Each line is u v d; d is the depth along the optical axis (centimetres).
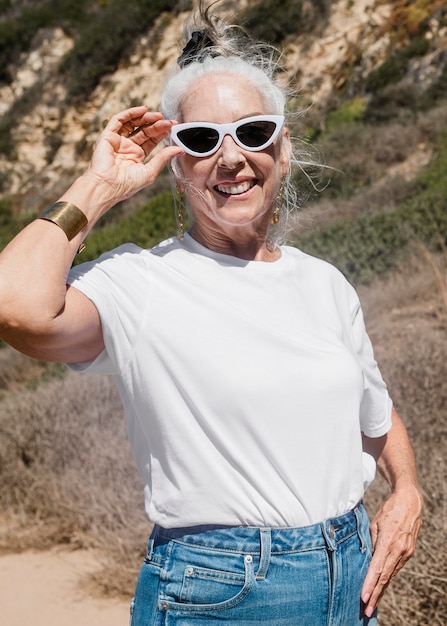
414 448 450
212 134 179
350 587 175
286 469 165
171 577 166
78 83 2700
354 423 176
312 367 170
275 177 188
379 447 208
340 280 197
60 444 571
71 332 159
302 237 1039
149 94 2580
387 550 185
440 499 375
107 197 170
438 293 791
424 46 2144
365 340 200
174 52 2588
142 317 166
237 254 187
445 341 590
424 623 338
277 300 178
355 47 2275
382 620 344
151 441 170
